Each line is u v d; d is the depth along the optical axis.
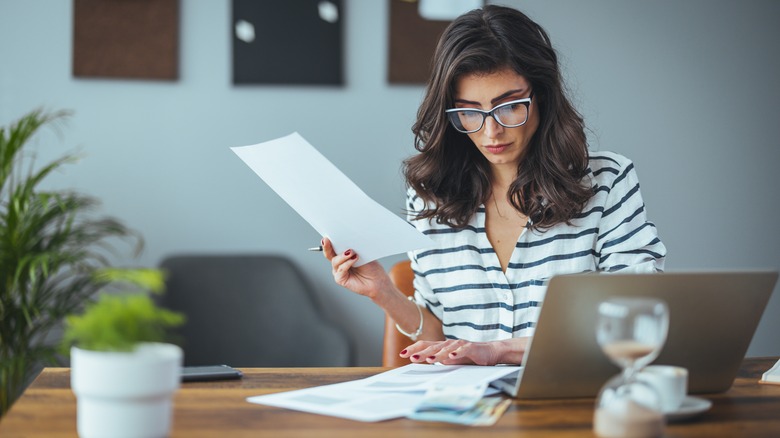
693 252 3.51
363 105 3.34
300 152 1.48
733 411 1.24
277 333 3.13
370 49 3.34
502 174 1.85
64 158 3.05
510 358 1.52
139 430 0.92
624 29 3.45
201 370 1.46
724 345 1.30
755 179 3.52
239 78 3.28
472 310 1.85
